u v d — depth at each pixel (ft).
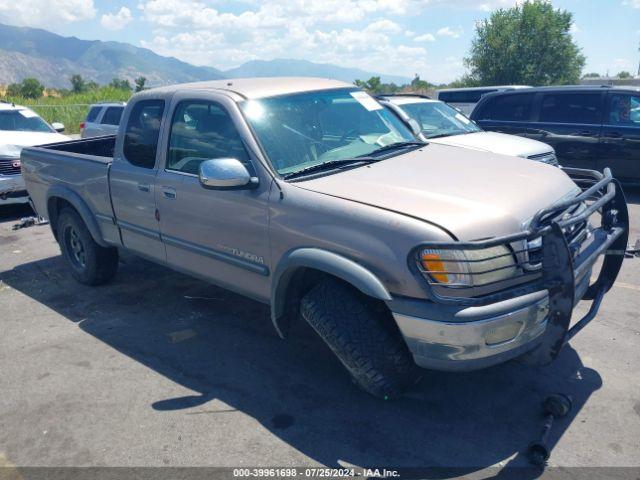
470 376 12.32
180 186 13.57
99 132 45.93
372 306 10.73
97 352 14.35
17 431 11.21
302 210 10.98
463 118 29.04
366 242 9.95
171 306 17.07
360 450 10.10
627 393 11.41
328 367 13.12
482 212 9.80
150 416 11.46
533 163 13.05
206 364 13.50
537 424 10.61
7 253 23.66
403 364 10.53
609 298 16.31
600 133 30.04
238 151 12.44
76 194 17.58
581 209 11.79
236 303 17.08
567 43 131.75
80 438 10.86
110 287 18.89
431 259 9.35
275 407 11.58
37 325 16.19
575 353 13.14
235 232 12.48
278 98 13.38
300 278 11.68
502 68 134.82
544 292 9.78
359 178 11.49
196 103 13.60
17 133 32.09
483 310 9.16
